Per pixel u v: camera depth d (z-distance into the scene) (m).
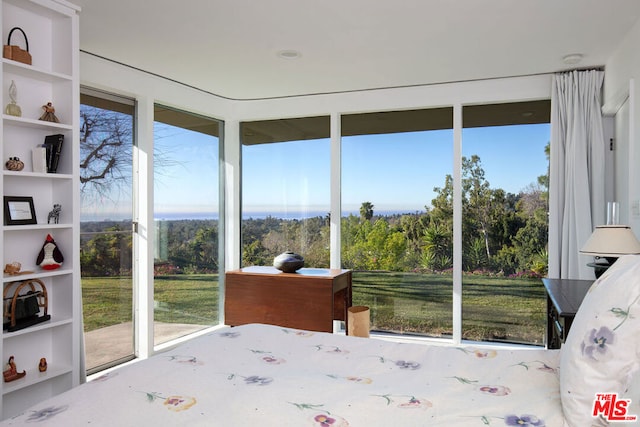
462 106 4.33
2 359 2.41
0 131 2.39
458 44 3.29
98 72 3.57
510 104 4.21
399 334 4.54
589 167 3.83
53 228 2.72
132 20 2.90
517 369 1.52
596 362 1.09
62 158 2.80
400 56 3.54
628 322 1.09
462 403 1.26
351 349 1.81
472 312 4.30
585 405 1.08
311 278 3.91
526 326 4.15
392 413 1.20
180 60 3.66
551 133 3.94
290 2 2.64
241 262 5.14
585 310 1.23
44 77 2.72
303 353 1.76
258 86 4.43
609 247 2.40
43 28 2.79
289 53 3.48
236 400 1.27
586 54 3.47
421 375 1.51
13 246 2.67
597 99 3.79
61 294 2.81
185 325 4.61
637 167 2.84
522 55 3.51
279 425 1.13
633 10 2.71
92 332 3.67
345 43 3.28
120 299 3.91
